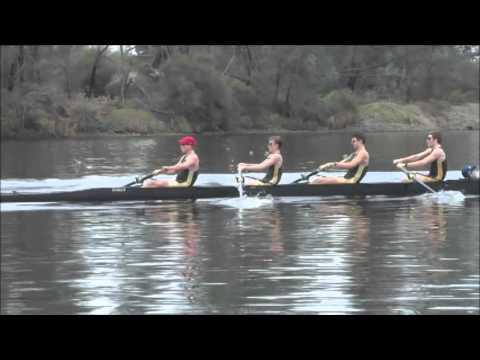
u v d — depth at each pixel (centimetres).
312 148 6894
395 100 12512
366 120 11200
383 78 12975
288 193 3061
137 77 9606
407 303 1552
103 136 8612
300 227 2408
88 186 3538
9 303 1561
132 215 2666
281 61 10475
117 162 5291
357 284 1691
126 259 1952
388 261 1911
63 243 2170
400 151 6594
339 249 2064
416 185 3128
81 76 9612
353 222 2502
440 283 1705
